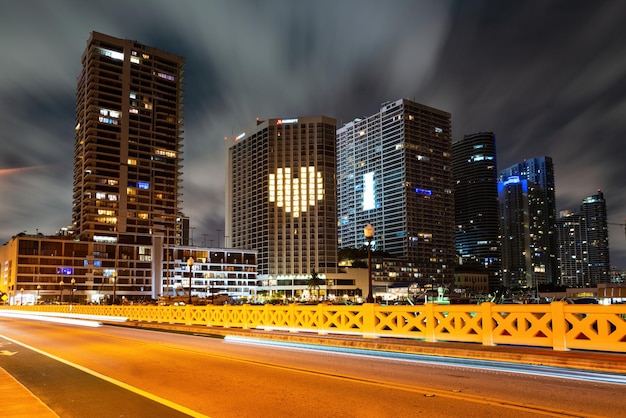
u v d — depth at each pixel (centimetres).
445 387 1030
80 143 17250
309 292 19350
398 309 1836
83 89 17412
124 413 853
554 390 991
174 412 855
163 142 17575
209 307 3069
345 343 1819
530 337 1453
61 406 913
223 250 17838
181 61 18575
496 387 1026
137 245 16012
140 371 1325
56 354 1769
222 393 1008
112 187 16338
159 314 3697
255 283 18288
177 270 16775
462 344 1581
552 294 16188
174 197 17550
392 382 1094
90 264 15025
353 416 805
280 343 2111
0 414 844
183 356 1647
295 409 859
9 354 1778
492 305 1556
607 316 1292
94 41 16888
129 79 17275
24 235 14612
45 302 13275
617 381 1086
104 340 2344
